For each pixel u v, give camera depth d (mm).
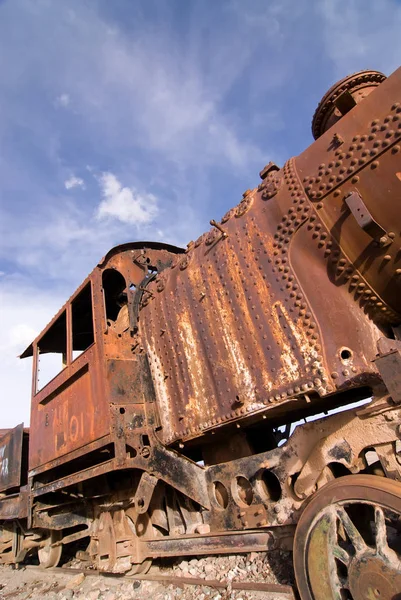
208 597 3600
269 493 3727
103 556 5262
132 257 5512
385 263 2785
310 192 3105
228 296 3730
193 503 4430
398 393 2330
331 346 2920
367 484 2514
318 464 2982
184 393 4094
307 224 3125
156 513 4730
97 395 4781
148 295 4953
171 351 4359
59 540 6781
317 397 3207
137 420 4578
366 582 2375
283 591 3225
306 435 3119
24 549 7852
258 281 3457
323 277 3062
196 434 3885
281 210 3328
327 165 3012
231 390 3562
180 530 4539
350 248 2908
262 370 3312
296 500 3172
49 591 5438
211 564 4176
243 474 3619
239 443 4188
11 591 6082
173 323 4391
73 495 5625
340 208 2930
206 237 4227
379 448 2625
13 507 7340
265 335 3330
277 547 3371
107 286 6145
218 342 3768
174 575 4332
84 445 4996
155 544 4527
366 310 3004
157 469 4273
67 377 5688
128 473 5410
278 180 3414
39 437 6609
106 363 4688
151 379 4711
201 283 4074
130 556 4789
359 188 2807
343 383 2785
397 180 2627
